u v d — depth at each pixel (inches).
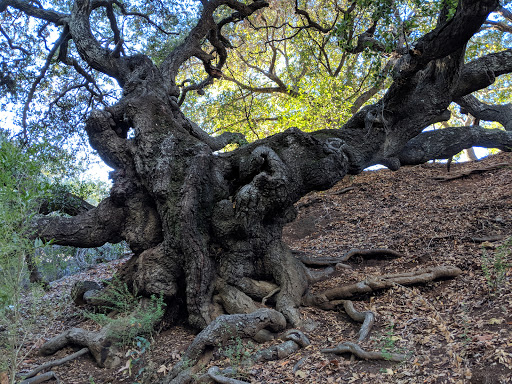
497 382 162.2
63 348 281.1
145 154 335.0
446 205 479.5
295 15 725.3
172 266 302.5
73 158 563.5
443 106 382.6
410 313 257.0
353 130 389.4
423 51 295.1
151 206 340.5
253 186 307.3
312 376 210.4
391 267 350.6
